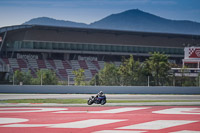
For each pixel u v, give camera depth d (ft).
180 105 289.74
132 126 172.04
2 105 278.05
